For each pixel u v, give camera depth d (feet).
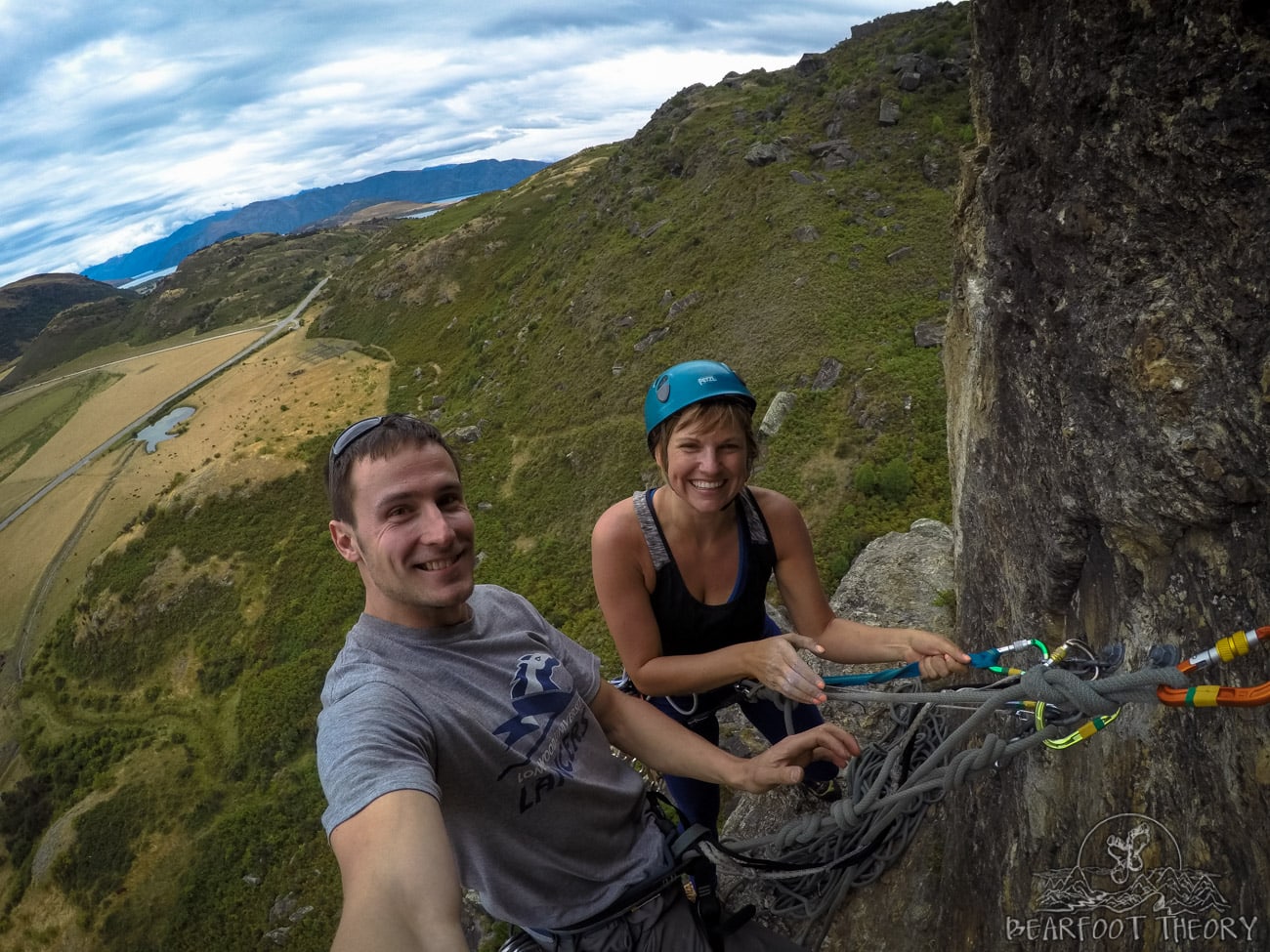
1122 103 3.74
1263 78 2.97
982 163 6.37
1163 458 3.71
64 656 135.54
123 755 107.86
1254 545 3.31
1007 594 6.26
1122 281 4.01
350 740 2.89
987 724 5.81
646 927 3.67
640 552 4.55
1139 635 4.25
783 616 14.32
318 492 142.51
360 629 3.40
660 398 4.20
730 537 4.55
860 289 96.37
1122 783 4.11
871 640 4.41
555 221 187.83
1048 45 4.30
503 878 3.38
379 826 2.60
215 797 92.43
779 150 123.34
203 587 131.95
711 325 108.06
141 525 150.00
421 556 3.18
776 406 83.20
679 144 148.25
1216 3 3.10
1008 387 5.75
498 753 3.25
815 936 6.63
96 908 83.05
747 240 115.55
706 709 5.49
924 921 6.19
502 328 164.25
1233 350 3.32
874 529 64.69
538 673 3.52
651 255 131.75
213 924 75.66
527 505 110.01
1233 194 3.21
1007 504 6.05
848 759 4.01
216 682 116.78
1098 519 4.53
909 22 137.90
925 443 70.44
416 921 2.38
